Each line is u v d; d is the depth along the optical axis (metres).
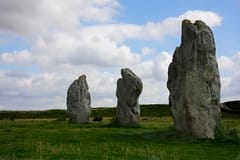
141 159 26.95
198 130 39.41
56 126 59.16
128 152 29.97
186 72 41.19
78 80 76.75
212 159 28.38
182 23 43.09
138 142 36.91
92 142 36.47
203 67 40.69
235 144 36.19
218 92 40.97
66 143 35.62
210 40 41.50
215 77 41.06
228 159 28.33
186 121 40.31
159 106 131.88
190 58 41.31
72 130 49.72
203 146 34.97
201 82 40.34
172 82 43.50
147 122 72.38
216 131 39.56
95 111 131.50
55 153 28.94
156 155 28.80
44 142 36.28
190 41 41.75
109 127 57.00
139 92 60.59
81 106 74.81
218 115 40.44
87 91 76.69
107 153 29.48
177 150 32.16
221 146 35.09
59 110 132.75
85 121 74.62
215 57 41.75
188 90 40.41
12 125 61.94
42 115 120.88
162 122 72.19
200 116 39.62
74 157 27.31
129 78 60.78
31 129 52.00
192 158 28.52
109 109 136.12
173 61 44.28
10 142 36.84
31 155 28.20
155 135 41.28
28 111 130.75
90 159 26.69
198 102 39.94
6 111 129.62
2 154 29.28
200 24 42.22
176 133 40.69
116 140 38.28
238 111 109.69
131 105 60.34
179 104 41.25
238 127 51.84
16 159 26.41
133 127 57.66
